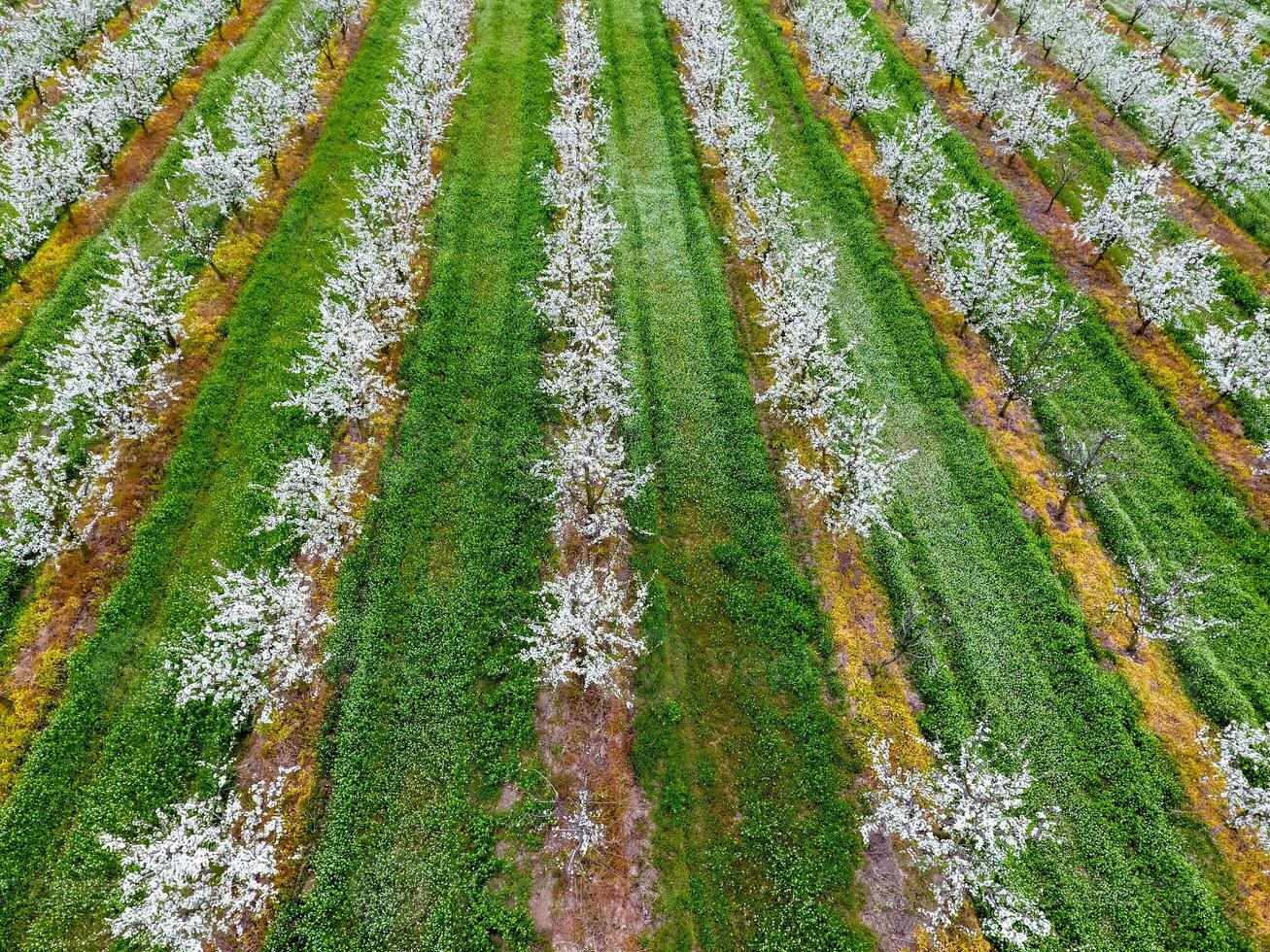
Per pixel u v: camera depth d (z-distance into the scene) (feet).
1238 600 90.22
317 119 145.69
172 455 99.40
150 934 65.67
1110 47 147.84
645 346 116.67
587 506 91.30
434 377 111.55
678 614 90.22
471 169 141.18
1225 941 68.64
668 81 162.30
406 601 89.61
